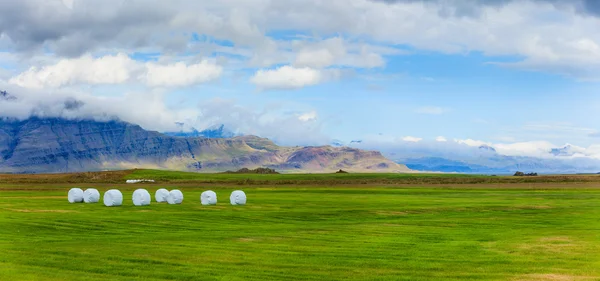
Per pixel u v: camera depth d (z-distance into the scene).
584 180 161.25
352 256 32.25
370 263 30.09
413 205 72.31
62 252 32.59
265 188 123.50
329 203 75.69
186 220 53.03
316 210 64.56
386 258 31.66
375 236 41.44
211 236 40.84
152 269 28.08
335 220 54.94
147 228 46.59
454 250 34.66
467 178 176.50
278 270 28.12
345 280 26.02
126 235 41.94
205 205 71.44
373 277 26.66
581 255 32.84
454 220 54.34
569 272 27.86
